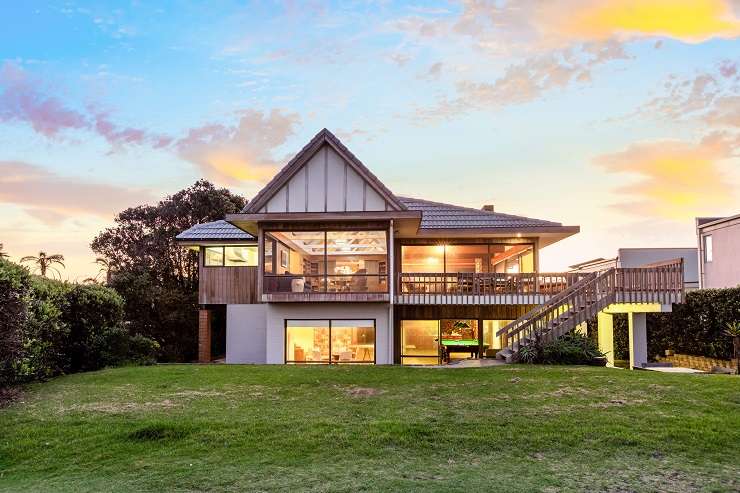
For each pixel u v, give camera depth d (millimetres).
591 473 6121
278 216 17312
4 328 10117
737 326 15969
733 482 5824
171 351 26406
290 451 6953
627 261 27391
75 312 14344
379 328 17688
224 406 9156
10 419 8539
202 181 36031
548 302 16125
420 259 21531
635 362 16250
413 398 9555
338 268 18594
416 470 6238
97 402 9562
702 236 26406
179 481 5973
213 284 22312
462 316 20234
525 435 7473
